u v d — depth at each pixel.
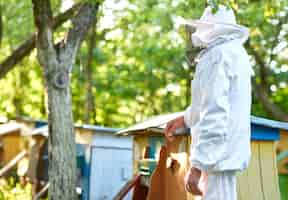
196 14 6.84
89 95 13.74
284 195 6.40
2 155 12.65
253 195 5.05
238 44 2.99
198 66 2.97
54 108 6.51
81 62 15.37
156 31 15.92
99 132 7.88
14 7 14.41
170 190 4.79
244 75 2.91
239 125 2.83
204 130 2.78
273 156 5.27
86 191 7.75
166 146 4.91
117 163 8.06
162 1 14.06
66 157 6.46
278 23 12.44
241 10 9.96
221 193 2.82
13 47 15.49
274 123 5.16
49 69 6.56
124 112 18.23
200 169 2.85
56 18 8.03
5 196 8.97
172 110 18.06
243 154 2.82
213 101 2.78
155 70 16.86
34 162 9.65
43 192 8.52
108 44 15.66
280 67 14.08
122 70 17.38
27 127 12.13
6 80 18.98
